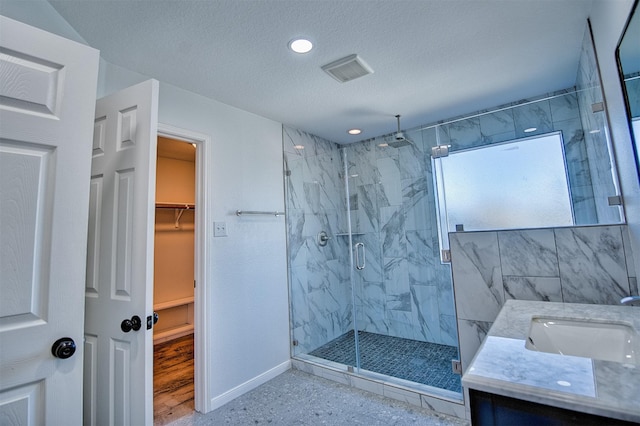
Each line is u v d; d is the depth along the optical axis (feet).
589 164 6.67
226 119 8.41
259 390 8.16
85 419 4.79
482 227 7.53
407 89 8.04
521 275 5.98
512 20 5.49
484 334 6.27
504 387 2.56
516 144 7.68
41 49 3.49
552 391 2.42
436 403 6.88
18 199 3.26
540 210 7.04
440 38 5.93
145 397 4.24
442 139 8.90
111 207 4.80
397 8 5.08
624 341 3.95
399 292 10.70
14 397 3.14
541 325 4.50
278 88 7.66
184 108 7.47
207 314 7.41
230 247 8.13
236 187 8.48
